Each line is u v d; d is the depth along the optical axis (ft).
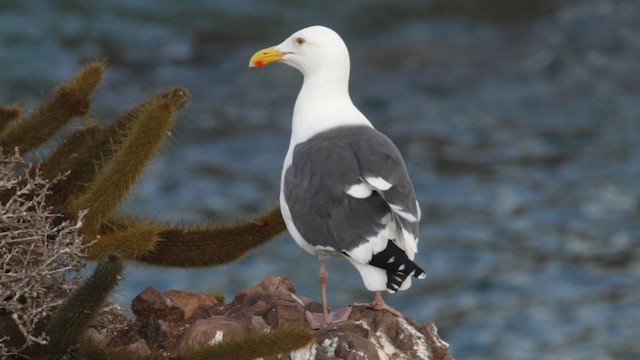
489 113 90.22
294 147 29.66
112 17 109.50
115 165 27.35
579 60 101.45
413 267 25.43
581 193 73.82
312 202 26.99
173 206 70.69
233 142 83.82
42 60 98.48
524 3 114.93
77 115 30.04
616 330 56.34
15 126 29.99
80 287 25.09
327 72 30.96
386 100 93.40
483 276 62.64
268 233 30.68
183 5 113.70
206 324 26.89
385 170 26.63
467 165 79.46
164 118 27.25
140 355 25.52
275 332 24.99
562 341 55.36
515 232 68.18
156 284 57.82
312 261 63.05
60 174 28.25
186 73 99.86
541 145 82.99
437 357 28.04
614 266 63.36
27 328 24.80
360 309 28.63
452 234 67.92
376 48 105.81
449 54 104.12
